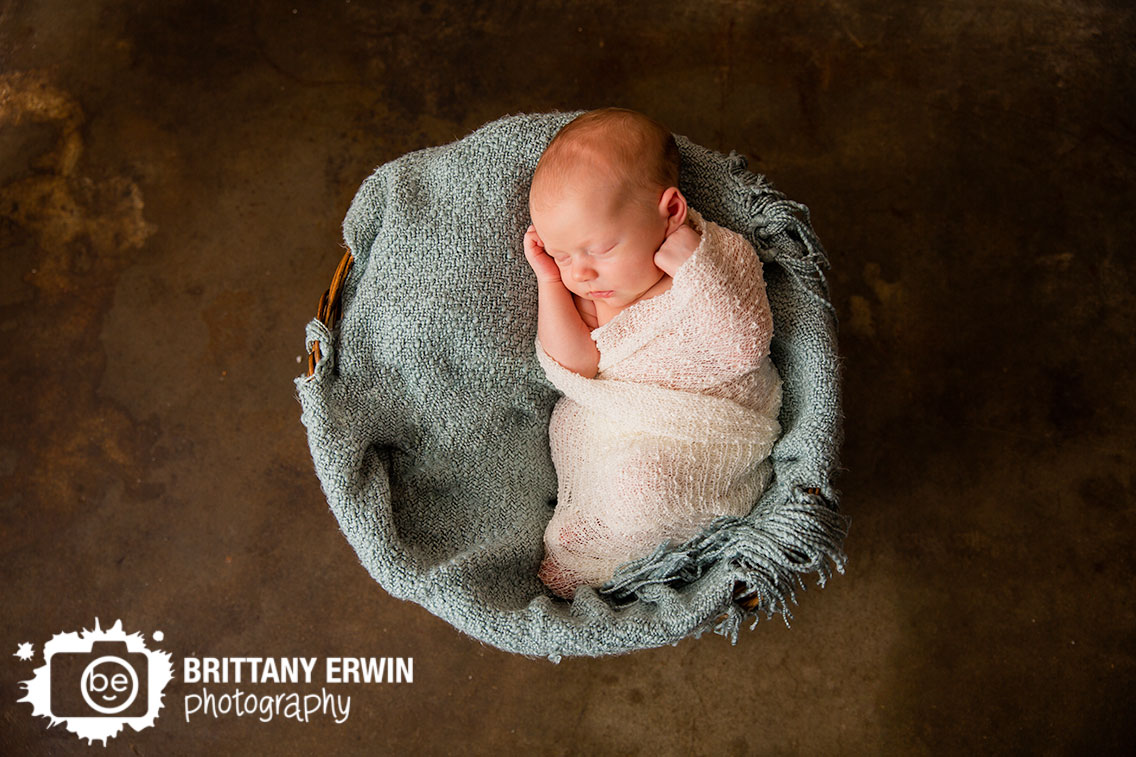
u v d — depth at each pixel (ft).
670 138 3.60
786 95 5.53
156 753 5.11
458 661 5.16
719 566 3.68
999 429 5.22
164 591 5.22
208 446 5.31
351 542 3.65
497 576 3.79
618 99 5.55
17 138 5.61
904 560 5.14
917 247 5.38
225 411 5.34
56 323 5.41
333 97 5.59
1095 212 5.39
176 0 5.74
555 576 3.93
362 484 3.63
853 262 5.36
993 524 5.15
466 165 3.79
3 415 5.34
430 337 3.76
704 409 3.67
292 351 5.38
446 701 5.13
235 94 5.60
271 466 5.30
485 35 5.64
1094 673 4.99
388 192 3.81
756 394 3.84
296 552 5.24
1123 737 4.93
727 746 5.05
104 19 5.74
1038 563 5.10
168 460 5.30
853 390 5.26
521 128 3.78
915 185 5.43
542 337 3.84
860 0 5.65
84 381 5.36
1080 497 5.15
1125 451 5.18
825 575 3.68
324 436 3.59
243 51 5.65
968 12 5.63
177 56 5.66
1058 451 5.19
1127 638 5.02
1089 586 5.07
